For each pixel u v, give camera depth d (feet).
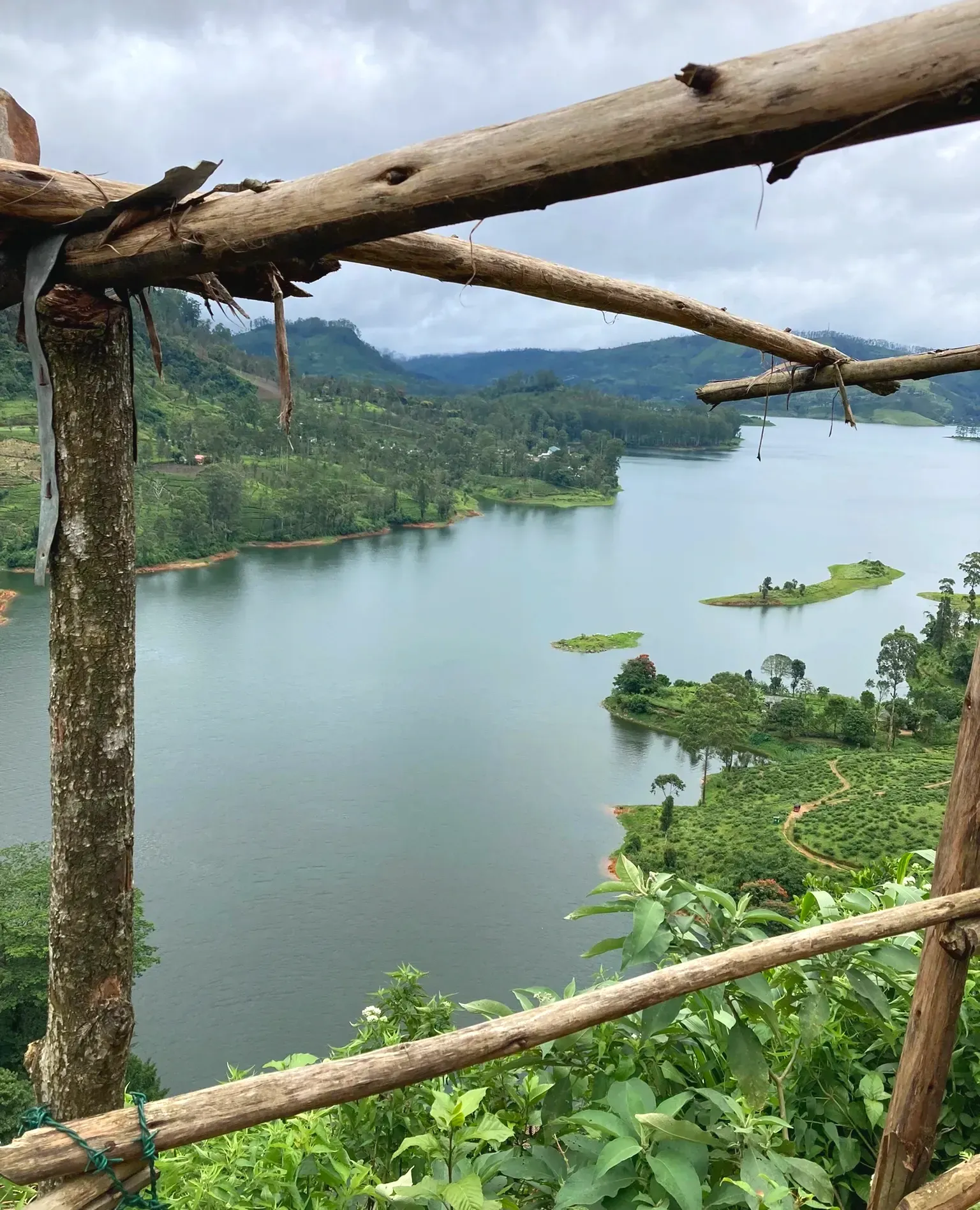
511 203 3.44
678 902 6.96
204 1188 6.59
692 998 7.36
